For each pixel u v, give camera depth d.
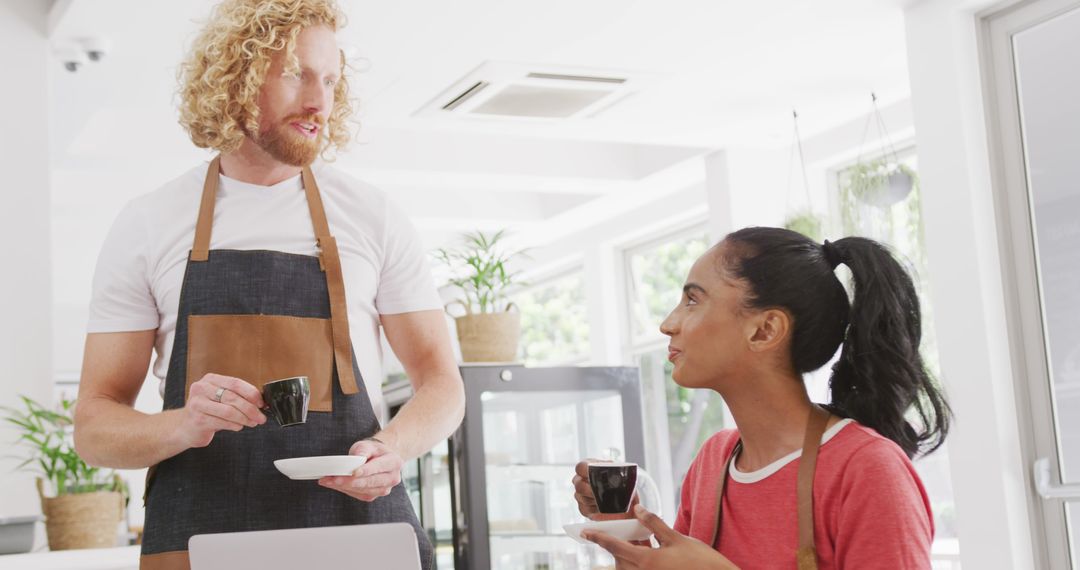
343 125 1.93
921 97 4.05
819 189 5.79
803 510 1.37
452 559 3.72
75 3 3.57
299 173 1.81
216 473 1.63
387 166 5.86
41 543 3.23
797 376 1.46
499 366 3.75
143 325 1.74
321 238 1.75
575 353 8.21
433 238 8.05
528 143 6.24
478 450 3.65
